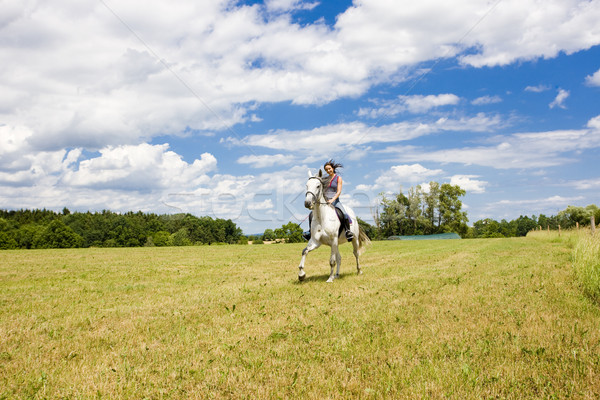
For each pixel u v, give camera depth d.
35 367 3.84
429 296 6.90
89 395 3.18
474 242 31.23
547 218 129.00
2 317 6.04
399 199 74.56
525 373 3.42
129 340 4.70
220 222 89.81
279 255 20.27
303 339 4.55
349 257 17.67
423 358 3.85
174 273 12.24
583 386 3.14
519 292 7.06
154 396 3.18
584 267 8.20
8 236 79.19
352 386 3.24
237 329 5.07
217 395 3.15
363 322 5.21
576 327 4.65
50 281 10.52
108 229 89.94
